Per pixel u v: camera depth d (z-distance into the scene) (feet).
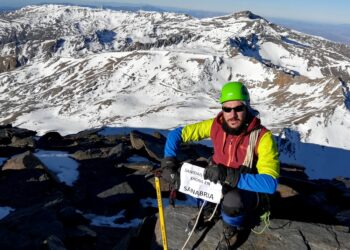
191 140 8.77
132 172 24.99
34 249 11.59
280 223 9.98
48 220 14.03
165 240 8.77
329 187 19.25
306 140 249.96
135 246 10.81
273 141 7.79
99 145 32.35
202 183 8.21
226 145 8.06
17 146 31.48
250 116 7.93
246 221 8.68
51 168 25.38
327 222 13.71
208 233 9.48
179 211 10.68
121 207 20.03
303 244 9.29
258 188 7.29
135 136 29.63
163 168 8.50
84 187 22.38
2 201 19.74
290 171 25.91
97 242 15.17
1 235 12.46
